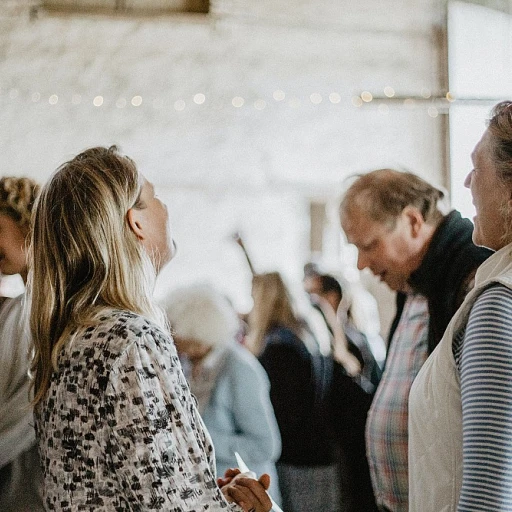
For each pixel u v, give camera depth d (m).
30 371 1.84
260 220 6.40
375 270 2.54
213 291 3.71
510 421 1.49
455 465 1.67
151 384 1.58
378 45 6.53
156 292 6.28
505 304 1.56
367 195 2.49
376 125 6.50
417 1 6.50
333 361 3.64
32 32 6.28
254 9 6.42
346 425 3.57
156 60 6.37
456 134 6.43
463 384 1.57
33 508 2.31
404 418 2.34
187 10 6.46
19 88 6.27
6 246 2.45
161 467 1.55
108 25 6.33
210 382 3.58
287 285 3.88
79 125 6.30
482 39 6.27
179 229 6.34
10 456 2.29
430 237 2.46
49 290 1.72
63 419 1.62
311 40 6.49
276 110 6.46
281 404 3.59
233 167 6.40
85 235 1.71
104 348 1.60
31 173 6.26
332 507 3.54
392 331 2.61
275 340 3.64
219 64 6.42
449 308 2.28
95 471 1.58
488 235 1.73
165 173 6.36
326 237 6.42
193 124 6.38
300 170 6.45
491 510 1.47
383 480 2.41
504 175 1.67
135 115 6.35
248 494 1.87
